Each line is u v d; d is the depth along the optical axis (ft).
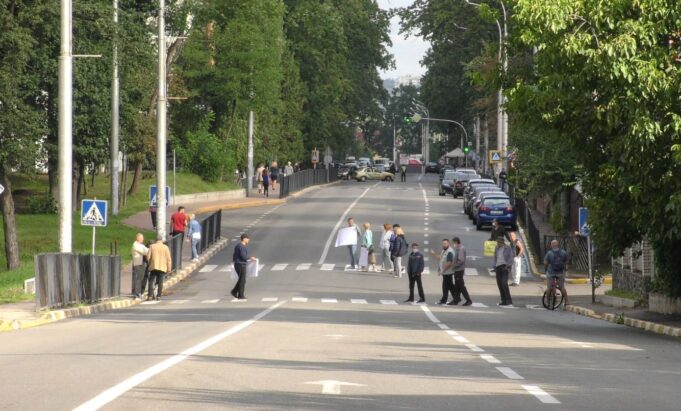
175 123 447.42
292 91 533.96
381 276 241.96
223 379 67.21
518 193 260.42
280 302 185.47
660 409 57.36
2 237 262.88
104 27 219.20
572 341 109.19
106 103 277.03
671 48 125.29
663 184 126.11
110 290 179.93
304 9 568.82
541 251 262.88
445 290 189.37
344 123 638.12
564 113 134.92
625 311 163.63
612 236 148.46
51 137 252.83
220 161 444.55
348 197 456.04
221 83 427.33
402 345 98.27
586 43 124.47
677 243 144.46
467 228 328.70
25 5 205.87
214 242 288.71
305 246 290.56
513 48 146.10
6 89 202.49
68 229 163.84
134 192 386.11
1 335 112.27
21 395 59.77
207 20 408.46
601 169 143.54
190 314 151.02
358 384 65.92
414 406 56.80
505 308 183.42
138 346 93.40
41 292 138.62
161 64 244.01
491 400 59.67
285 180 441.68
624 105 124.47
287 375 69.97
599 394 63.41
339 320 138.62
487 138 526.57
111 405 55.21
